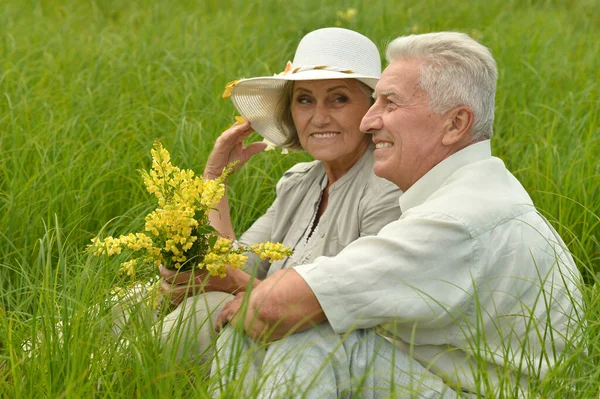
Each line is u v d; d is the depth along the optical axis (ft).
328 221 14.94
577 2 42.96
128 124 23.41
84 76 28.04
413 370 11.50
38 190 19.08
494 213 11.27
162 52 31.48
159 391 10.81
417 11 38.06
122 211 20.06
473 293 11.13
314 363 11.22
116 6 42.27
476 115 11.82
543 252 11.55
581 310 12.06
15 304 16.05
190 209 12.63
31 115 23.82
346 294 11.07
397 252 11.07
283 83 15.65
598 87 26.66
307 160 22.13
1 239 18.17
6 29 33.47
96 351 11.77
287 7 37.40
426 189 12.03
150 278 14.21
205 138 22.62
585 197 18.86
